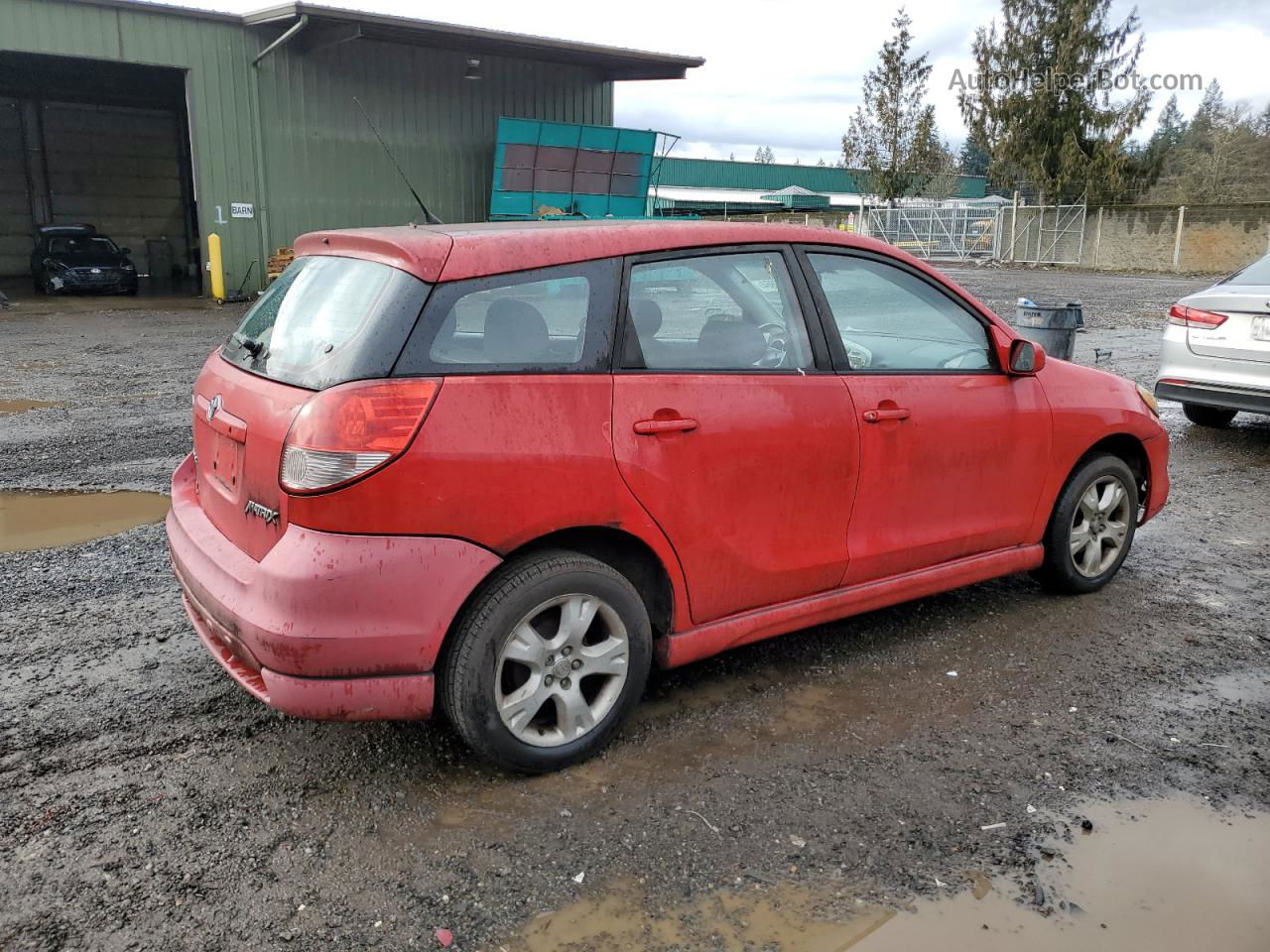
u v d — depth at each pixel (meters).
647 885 2.57
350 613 2.65
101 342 14.26
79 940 2.33
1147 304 19.98
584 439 2.94
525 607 2.89
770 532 3.41
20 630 4.11
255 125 23.11
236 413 3.01
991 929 2.42
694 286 3.29
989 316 4.11
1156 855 2.71
